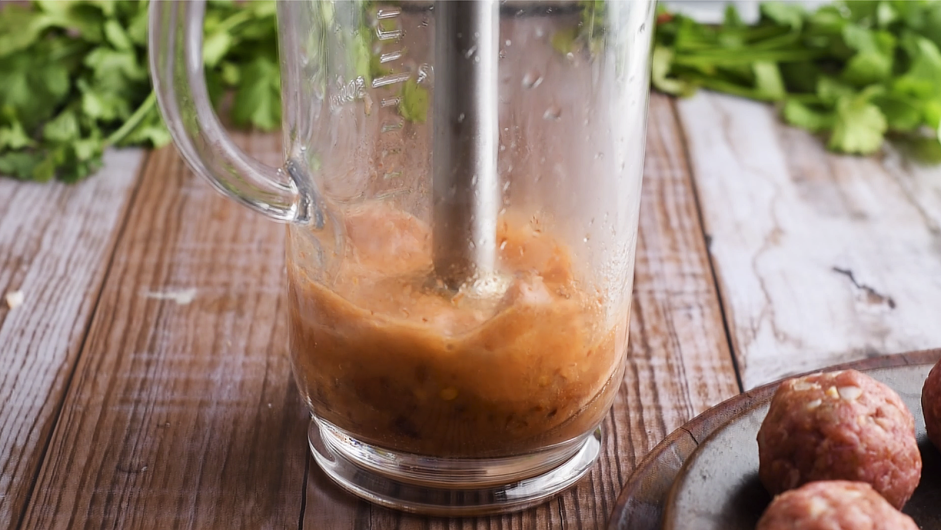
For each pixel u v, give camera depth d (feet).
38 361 2.02
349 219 1.65
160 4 1.62
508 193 1.64
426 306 1.64
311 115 1.65
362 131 1.63
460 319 1.63
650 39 1.67
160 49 1.63
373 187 1.64
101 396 1.95
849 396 1.61
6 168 2.57
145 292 2.22
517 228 1.65
